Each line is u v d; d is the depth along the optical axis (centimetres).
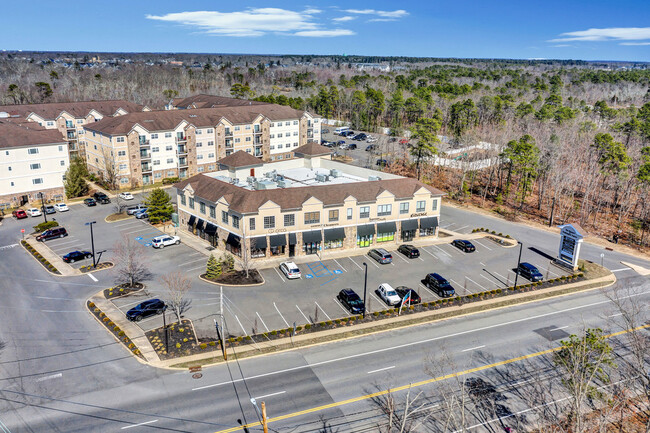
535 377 4512
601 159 10738
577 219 9612
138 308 5394
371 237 7644
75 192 9962
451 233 8450
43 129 10762
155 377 4412
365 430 3791
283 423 3856
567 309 5900
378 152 13938
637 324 5538
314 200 7069
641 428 3794
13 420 3838
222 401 4112
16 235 8006
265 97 18525
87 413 3928
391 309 5700
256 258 7012
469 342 5116
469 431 3797
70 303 5738
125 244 7094
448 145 13812
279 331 5178
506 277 6738
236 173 8400
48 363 4584
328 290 6188
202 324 5309
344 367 4625
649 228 9200
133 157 10706
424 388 4319
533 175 10562
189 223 8031
